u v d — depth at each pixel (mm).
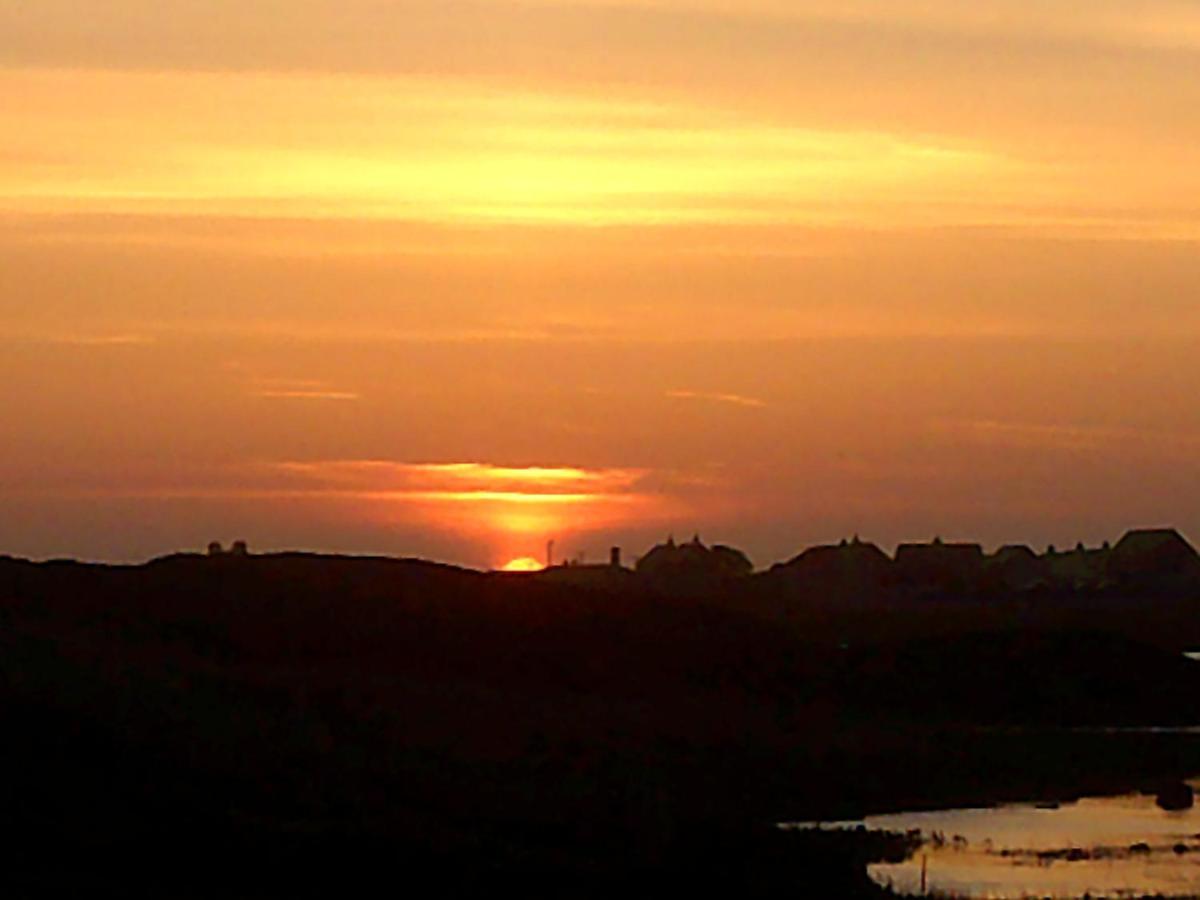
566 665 86812
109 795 37656
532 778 48219
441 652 83438
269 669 65062
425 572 93750
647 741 63188
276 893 33062
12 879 31969
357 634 82438
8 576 75688
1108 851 46625
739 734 69688
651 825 41469
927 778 63781
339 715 52250
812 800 56531
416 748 50062
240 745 43531
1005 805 58281
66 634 59500
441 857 36031
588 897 34469
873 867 42844
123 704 44000
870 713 90750
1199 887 40812
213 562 87312
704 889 36031
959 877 41781
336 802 40688
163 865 34188
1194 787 64938
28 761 38406
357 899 33000
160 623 75562
